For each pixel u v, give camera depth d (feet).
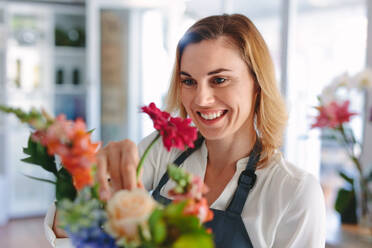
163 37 16.48
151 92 16.90
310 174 3.61
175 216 1.83
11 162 15.43
